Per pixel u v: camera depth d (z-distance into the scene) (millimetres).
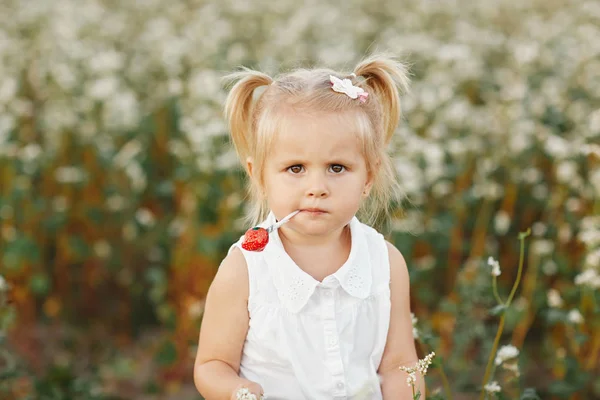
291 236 2369
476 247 4941
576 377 3869
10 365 3734
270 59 6445
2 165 5047
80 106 5645
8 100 5445
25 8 8109
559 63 6504
